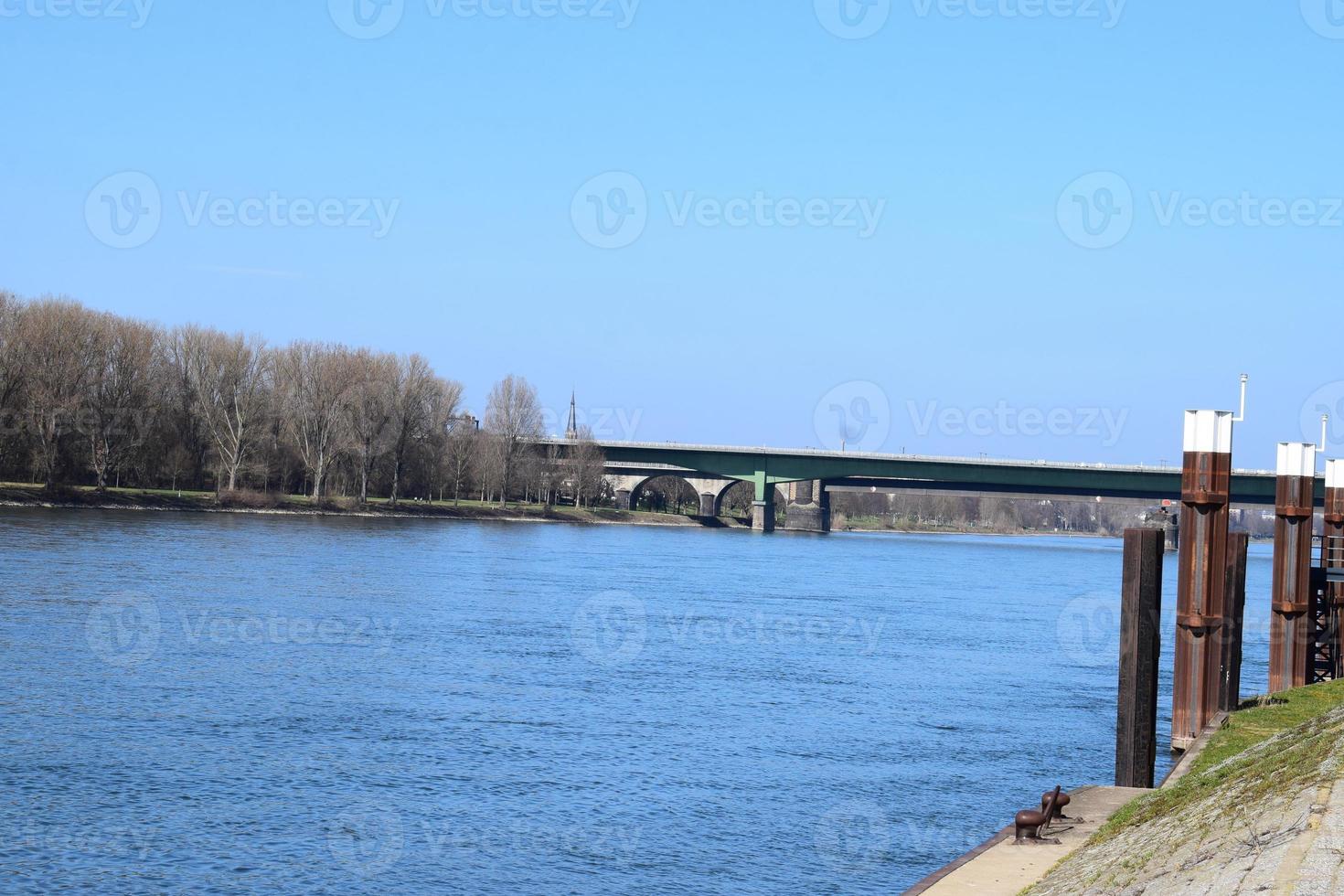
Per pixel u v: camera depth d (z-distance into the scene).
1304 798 18.98
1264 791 20.66
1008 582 121.19
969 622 79.44
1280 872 15.89
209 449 150.62
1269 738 29.95
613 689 48.75
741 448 196.25
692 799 33.44
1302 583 44.41
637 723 42.53
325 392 157.12
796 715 45.19
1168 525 179.38
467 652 56.59
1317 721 27.30
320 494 157.75
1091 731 44.06
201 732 38.34
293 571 89.19
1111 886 19.02
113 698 42.53
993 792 35.28
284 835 29.08
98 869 26.23
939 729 43.69
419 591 81.94
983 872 21.48
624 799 33.19
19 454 133.00
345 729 39.75
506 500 194.50
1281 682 44.44
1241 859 17.34
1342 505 49.44
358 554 108.12
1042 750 40.78
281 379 155.62
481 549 125.44
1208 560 34.78
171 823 29.47
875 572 127.62
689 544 162.88
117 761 34.47
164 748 36.19
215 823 29.66
